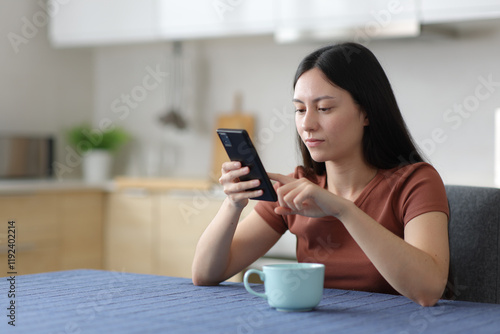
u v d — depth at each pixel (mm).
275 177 1622
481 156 3658
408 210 1699
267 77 4418
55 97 4875
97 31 4562
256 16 3939
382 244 1501
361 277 1769
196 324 1241
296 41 3797
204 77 4688
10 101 4570
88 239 4336
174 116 4633
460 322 1271
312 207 1568
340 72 1701
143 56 4953
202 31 4152
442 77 3768
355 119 1741
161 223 4168
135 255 4289
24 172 4414
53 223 4113
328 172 1895
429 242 1600
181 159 4805
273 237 1954
